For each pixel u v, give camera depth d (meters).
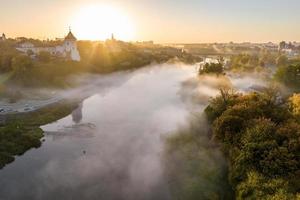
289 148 45.50
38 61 171.00
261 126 51.16
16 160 65.81
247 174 43.44
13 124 85.81
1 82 132.62
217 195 46.41
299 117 58.41
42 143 76.62
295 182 40.44
